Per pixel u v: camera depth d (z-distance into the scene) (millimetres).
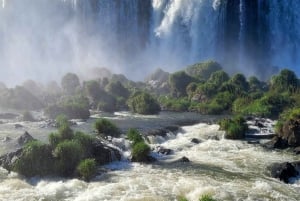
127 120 54969
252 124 48906
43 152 29547
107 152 32375
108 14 123500
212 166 32219
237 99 66062
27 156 29219
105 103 66438
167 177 28922
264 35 119750
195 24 116688
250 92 72938
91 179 28422
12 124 49062
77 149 29922
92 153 31750
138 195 25281
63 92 77750
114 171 30281
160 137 42000
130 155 33969
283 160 34469
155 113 63312
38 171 28984
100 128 40719
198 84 75562
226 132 43719
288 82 71312
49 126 47438
